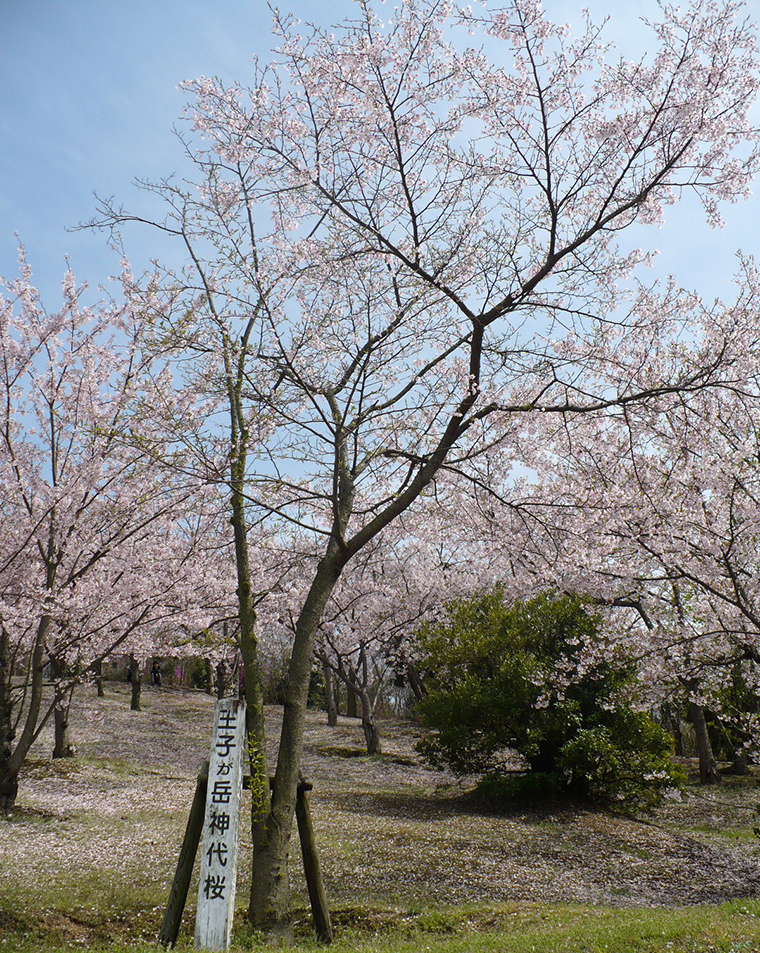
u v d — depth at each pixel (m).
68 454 12.36
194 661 42.19
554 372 9.59
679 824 15.21
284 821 7.99
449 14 8.61
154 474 11.41
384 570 23.64
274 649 33.19
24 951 6.89
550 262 9.11
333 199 8.91
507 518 12.06
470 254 9.45
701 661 12.73
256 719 8.39
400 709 44.00
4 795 12.41
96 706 30.94
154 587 13.73
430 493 11.88
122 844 10.84
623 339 10.49
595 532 11.95
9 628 12.39
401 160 9.08
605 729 16.12
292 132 9.12
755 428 12.00
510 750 20.64
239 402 9.49
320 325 9.61
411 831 12.66
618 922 7.60
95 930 7.80
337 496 8.91
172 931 7.12
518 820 14.67
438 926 8.28
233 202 9.46
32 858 9.68
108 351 12.17
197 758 22.62
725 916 7.41
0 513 12.74
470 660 17.88
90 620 13.66
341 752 24.72
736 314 11.14
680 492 12.45
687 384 10.12
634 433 11.95
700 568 12.47
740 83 8.89
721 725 18.53
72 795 15.01
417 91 8.97
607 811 16.08
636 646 13.98
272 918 7.50
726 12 8.73
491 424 10.37
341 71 8.82
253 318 9.44
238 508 9.59
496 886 10.02
